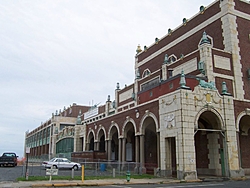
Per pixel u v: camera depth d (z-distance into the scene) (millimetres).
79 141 53219
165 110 26109
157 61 42531
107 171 34156
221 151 26594
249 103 28188
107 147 39375
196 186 18672
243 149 29328
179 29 39000
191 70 31422
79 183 20344
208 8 34656
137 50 48406
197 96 25094
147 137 35375
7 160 40781
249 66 31828
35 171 31516
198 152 29219
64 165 36312
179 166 23469
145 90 33375
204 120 28250
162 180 22969
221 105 26328
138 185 20188
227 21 31766
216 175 26562
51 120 79000
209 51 29547
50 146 75125
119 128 36000
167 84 29094
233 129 26281
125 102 43906
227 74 30141
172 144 30344
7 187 17906
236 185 19344
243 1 33406
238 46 31500
